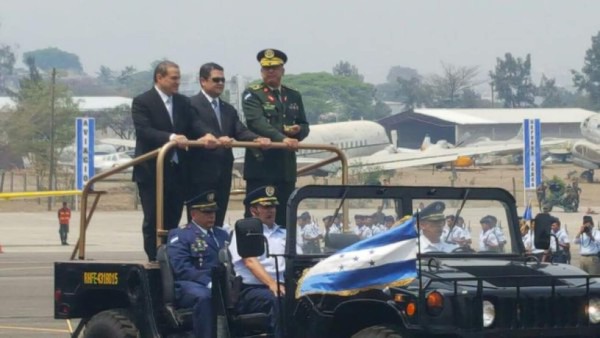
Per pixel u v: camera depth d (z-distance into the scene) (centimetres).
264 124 1609
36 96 13525
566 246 3309
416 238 1308
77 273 1585
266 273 1459
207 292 1467
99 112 18888
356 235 1429
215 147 1543
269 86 1639
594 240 3644
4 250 6138
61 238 6544
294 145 1595
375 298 1316
